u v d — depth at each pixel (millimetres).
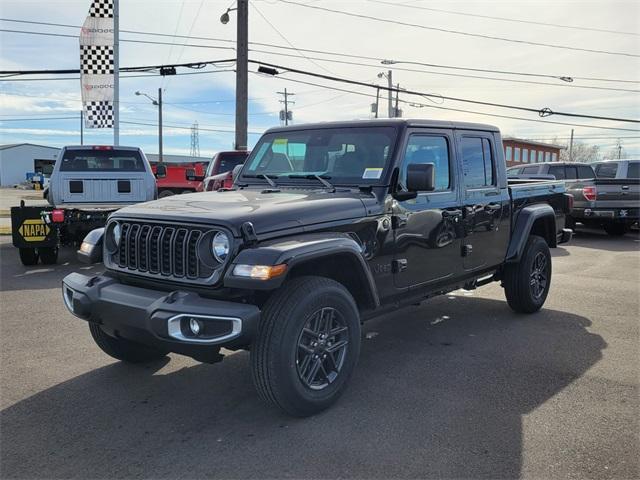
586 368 4711
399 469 3117
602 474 3078
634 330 5863
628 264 10211
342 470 3107
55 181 10445
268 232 3496
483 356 5016
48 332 5730
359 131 4691
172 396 4148
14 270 9328
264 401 3641
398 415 3791
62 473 3098
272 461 3205
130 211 3994
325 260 3844
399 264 4480
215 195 4414
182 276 3570
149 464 3189
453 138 5137
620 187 13797
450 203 5043
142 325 3455
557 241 6938
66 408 3938
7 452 3330
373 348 5254
